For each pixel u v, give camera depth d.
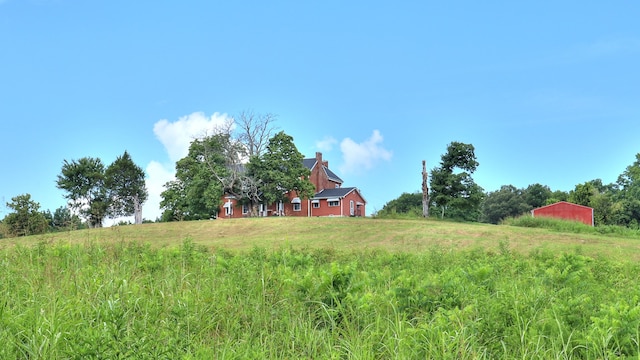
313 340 4.92
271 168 58.44
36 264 8.71
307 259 9.40
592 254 16.27
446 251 12.84
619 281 8.09
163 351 4.05
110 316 4.66
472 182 51.06
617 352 4.38
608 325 4.55
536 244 21.31
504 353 4.49
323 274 6.04
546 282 6.79
